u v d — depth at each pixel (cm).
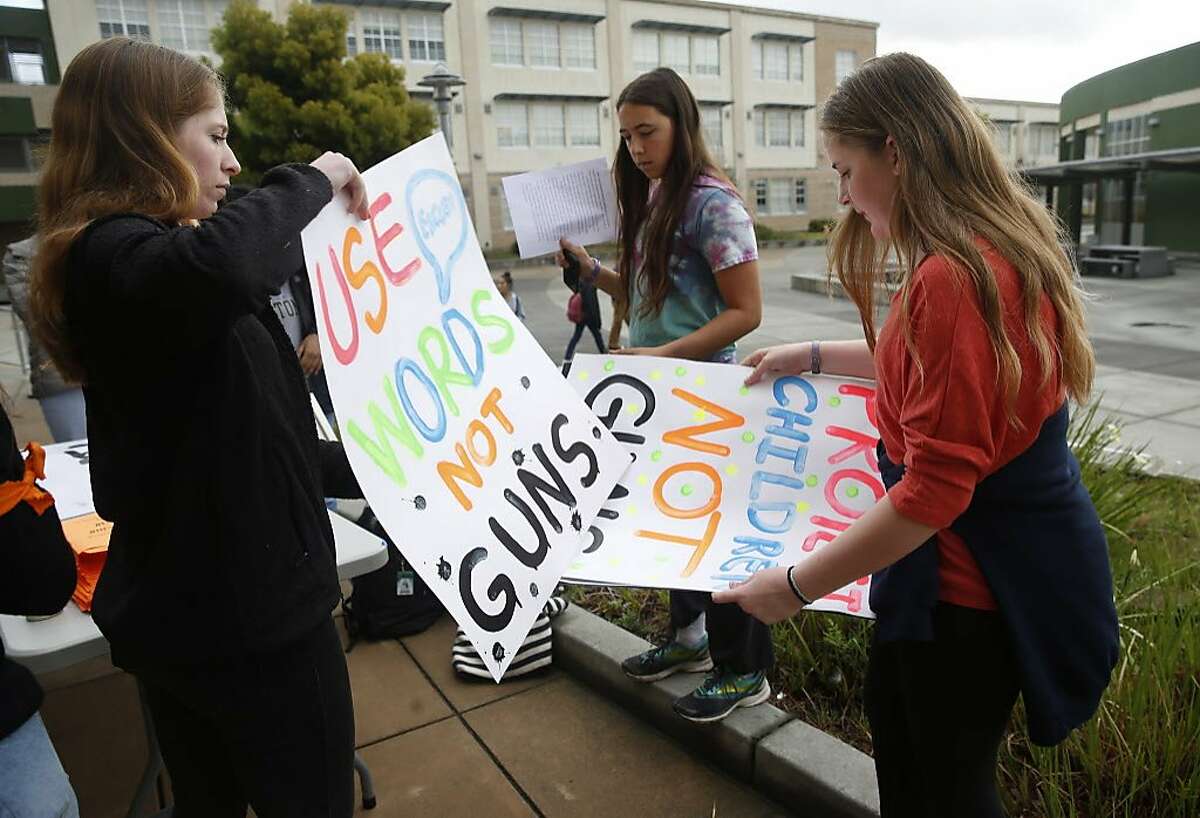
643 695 239
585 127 3403
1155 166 1777
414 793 216
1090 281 1550
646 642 257
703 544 167
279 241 112
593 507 168
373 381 136
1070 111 2548
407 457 137
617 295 254
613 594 301
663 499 177
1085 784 183
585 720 244
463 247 167
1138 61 2095
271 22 1911
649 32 3512
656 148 209
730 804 206
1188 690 194
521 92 3225
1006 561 117
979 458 107
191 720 136
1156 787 171
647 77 209
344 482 162
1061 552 117
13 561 110
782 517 170
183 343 109
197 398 113
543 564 152
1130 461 335
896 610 122
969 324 106
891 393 120
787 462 177
